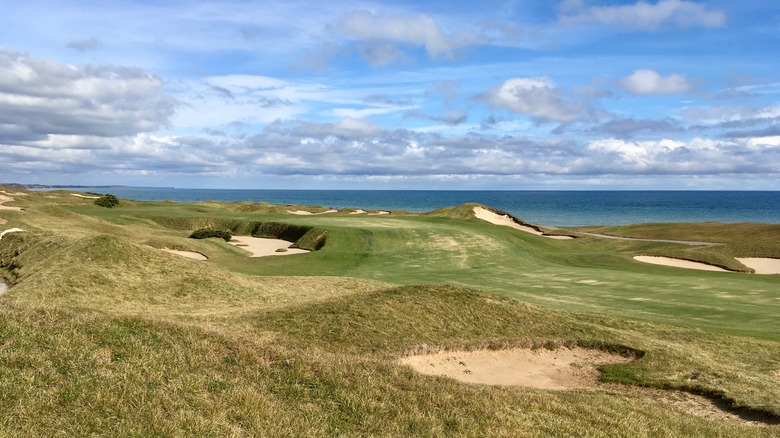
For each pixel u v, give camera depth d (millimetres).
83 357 10195
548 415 12266
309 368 12266
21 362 9547
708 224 87562
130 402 9102
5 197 86125
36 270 29688
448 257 57531
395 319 20984
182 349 11648
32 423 7992
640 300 34188
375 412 10734
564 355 20703
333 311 21406
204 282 30625
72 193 107938
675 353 20469
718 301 33906
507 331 21672
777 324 27266
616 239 79125
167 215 83375
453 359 18953
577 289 38812
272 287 32875
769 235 73812
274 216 90750
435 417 10953
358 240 63875
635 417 13109
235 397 10070
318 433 9469
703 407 15852
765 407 15164
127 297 26047
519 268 52500
